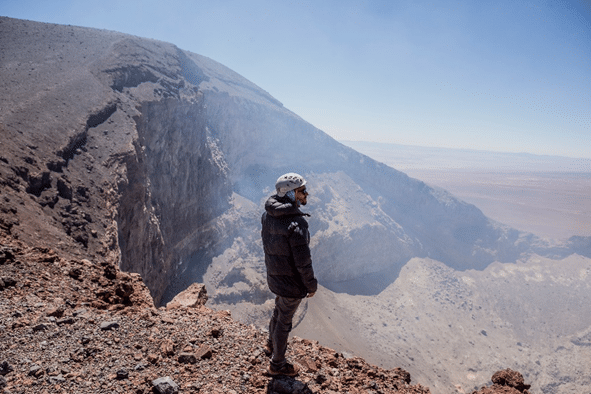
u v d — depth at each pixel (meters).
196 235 77.38
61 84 44.72
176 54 99.38
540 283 145.25
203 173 80.00
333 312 97.50
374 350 89.62
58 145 30.33
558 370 105.25
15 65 48.47
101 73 54.94
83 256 18.98
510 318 126.69
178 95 68.94
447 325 113.81
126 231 36.16
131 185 38.16
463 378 94.06
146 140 54.81
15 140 26.02
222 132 104.38
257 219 98.44
